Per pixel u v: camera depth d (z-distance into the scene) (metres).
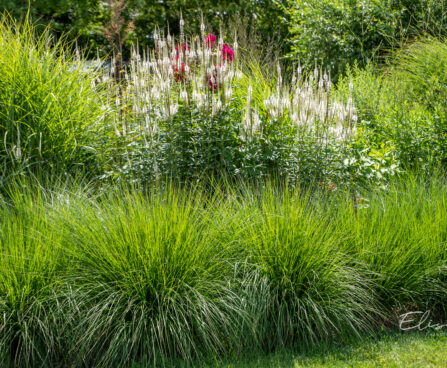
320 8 12.64
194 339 4.06
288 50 15.85
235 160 6.16
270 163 6.12
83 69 7.18
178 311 4.00
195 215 4.62
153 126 6.22
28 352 3.75
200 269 4.21
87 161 6.49
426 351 4.20
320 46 12.61
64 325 3.88
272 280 4.41
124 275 4.04
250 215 4.75
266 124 6.25
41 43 7.15
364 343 4.32
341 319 4.34
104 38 15.33
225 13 17.53
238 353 4.06
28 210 4.58
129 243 4.12
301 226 4.56
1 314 3.87
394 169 6.73
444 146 7.23
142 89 6.12
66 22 15.95
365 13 12.10
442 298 4.96
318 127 6.11
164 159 5.79
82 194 5.05
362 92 8.86
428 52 9.21
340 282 4.44
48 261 4.10
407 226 5.07
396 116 7.86
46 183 5.52
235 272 4.34
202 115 6.00
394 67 9.99
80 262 4.19
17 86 6.07
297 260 4.43
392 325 4.67
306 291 4.42
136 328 3.90
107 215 4.51
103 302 4.00
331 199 5.43
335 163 6.25
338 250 4.69
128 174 5.85
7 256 4.01
